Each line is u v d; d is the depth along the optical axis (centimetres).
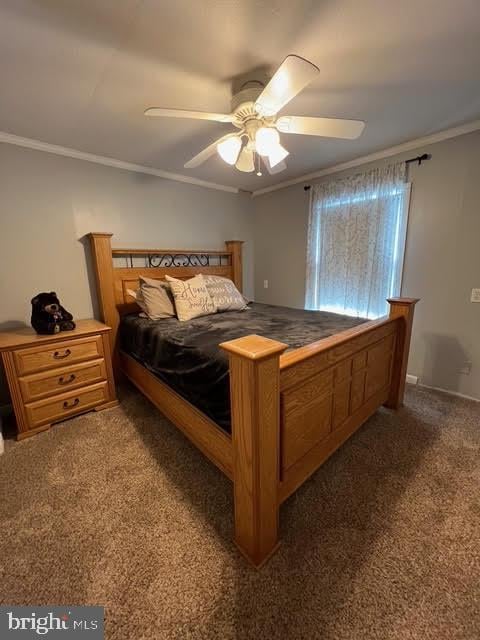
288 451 124
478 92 170
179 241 324
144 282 255
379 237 268
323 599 101
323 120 146
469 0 108
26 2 103
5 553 118
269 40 125
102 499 145
